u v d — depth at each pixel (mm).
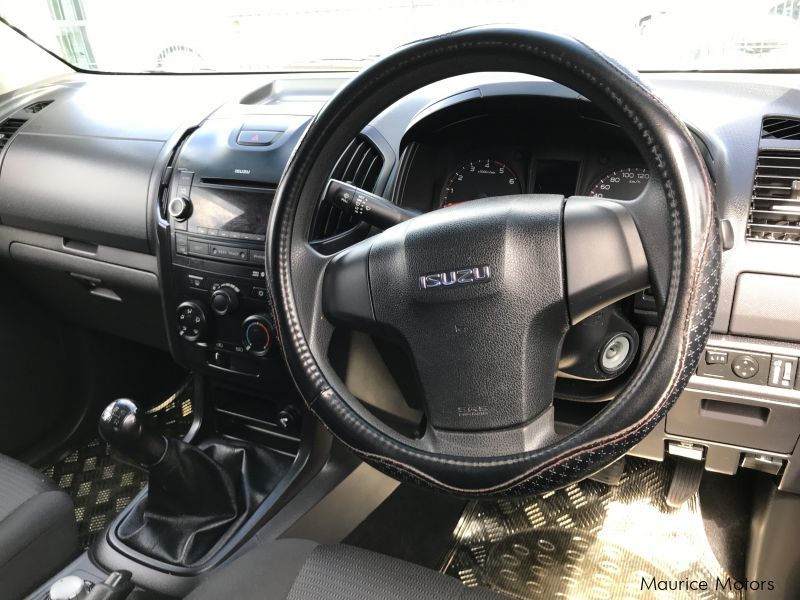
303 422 1276
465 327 765
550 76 724
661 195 700
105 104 1571
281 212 849
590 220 739
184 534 1225
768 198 1004
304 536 1300
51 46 1871
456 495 752
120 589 947
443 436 794
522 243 748
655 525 1537
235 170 1211
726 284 1026
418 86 807
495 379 765
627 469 1667
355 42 1543
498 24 727
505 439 771
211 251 1220
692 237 652
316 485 1306
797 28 1184
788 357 1024
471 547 1499
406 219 916
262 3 1570
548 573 1438
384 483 1498
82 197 1422
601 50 690
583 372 904
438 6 1423
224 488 1270
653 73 1290
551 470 702
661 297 707
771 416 1076
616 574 1429
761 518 1399
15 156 1537
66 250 1496
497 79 1240
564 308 750
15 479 1088
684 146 658
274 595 803
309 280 871
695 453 1207
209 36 1674
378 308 818
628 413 673
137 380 1987
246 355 1264
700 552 1474
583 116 1111
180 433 1888
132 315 1548
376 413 1157
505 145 1222
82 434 1842
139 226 1345
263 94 1525
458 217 783
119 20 1743
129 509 1291
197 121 1380
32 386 1706
